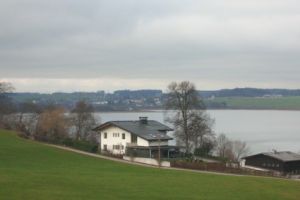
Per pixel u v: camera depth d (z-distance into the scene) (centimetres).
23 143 8744
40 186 3888
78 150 9338
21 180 4116
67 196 3562
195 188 4538
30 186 3844
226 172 7994
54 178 4425
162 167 7762
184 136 11350
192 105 11456
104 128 10881
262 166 10356
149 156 9806
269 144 19300
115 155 9238
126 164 7281
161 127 10894
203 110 12788
